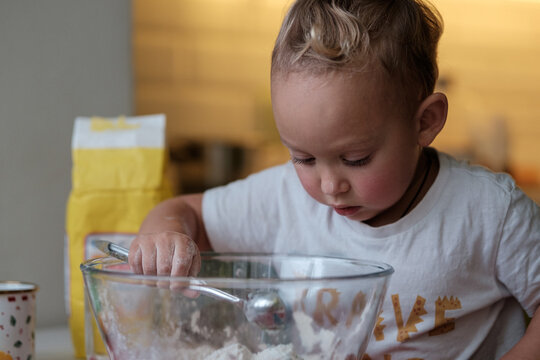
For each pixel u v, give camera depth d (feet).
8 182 4.01
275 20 9.63
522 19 10.72
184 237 2.59
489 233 2.96
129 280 2.04
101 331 2.20
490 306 3.13
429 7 3.00
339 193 2.58
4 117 4.00
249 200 3.38
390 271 2.18
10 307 2.76
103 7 4.31
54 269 4.16
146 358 2.10
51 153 4.15
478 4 10.59
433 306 3.00
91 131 3.70
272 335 2.09
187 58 9.29
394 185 2.61
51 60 4.14
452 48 10.55
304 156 2.55
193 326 2.08
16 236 4.04
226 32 9.45
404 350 3.02
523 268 2.97
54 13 4.14
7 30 4.00
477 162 10.09
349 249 3.12
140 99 9.11
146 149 3.67
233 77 9.51
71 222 3.60
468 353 3.04
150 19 9.10
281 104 2.50
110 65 4.35
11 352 2.76
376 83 2.46
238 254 2.75
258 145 9.53
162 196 3.66
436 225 2.98
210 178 9.20
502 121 10.32
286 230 3.32
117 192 3.61
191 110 9.34
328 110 2.41
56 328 4.15
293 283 2.00
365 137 2.46
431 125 2.72
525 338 2.78
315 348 2.06
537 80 10.79
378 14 2.57
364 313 2.11
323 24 2.49
